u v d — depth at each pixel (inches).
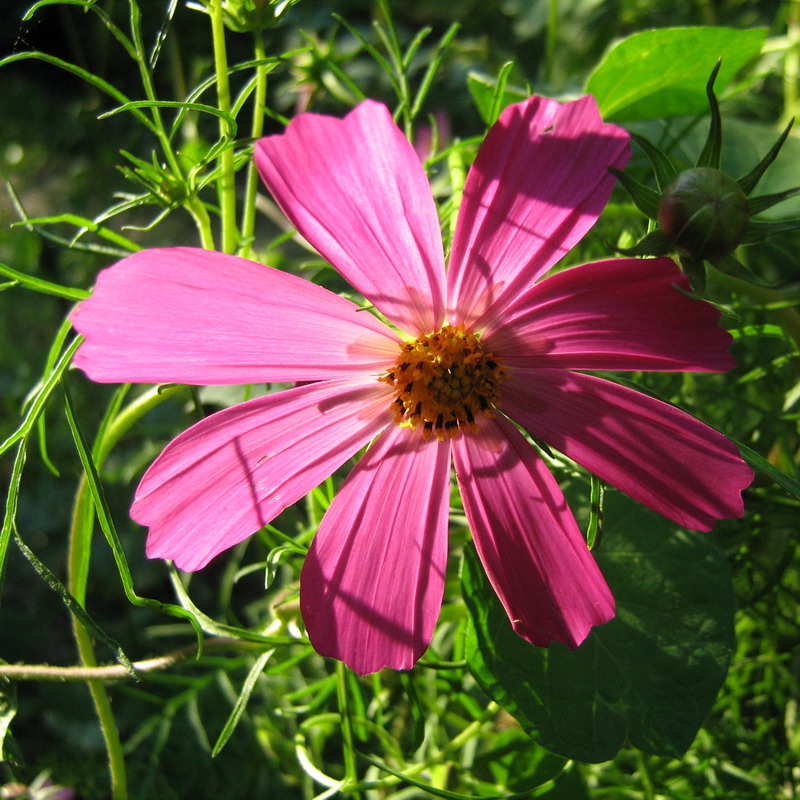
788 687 7.7
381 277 4.6
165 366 4.4
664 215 4.6
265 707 8.7
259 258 6.3
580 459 4.8
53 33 18.6
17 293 14.5
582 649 5.6
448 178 8.1
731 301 7.5
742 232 4.5
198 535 4.7
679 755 5.4
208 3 5.4
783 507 6.9
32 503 12.4
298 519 7.2
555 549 4.8
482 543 4.9
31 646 11.0
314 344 4.7
